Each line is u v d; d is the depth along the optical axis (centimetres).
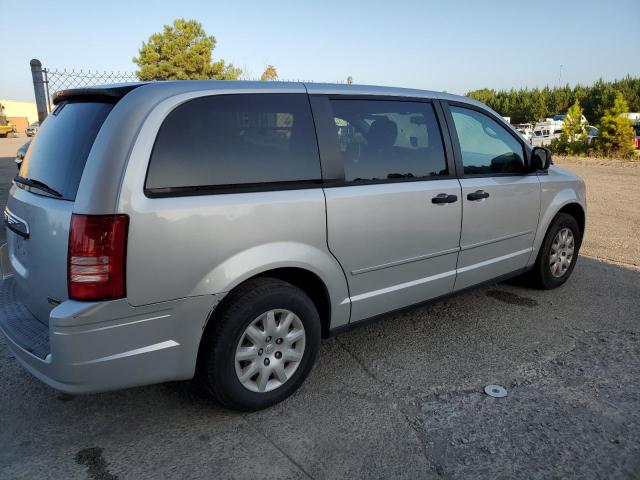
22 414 285
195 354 262
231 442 264
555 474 245
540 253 472
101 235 228
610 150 2252
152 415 286
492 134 411
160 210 240
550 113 6594
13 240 300
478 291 492
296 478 239
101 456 252
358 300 325
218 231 256
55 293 249
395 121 342
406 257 344
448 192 362
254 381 285
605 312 444
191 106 258
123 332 240
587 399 309
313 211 289
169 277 245
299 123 295
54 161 265
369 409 295
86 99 276
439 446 263
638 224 820
